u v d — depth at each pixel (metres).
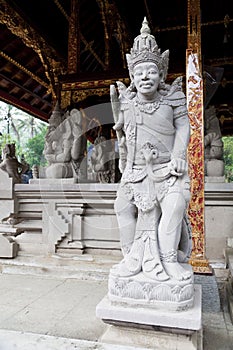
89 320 3.40
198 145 4.14
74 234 5.31
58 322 3.36
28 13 9.45
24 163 6.21
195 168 4.13
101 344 2.17
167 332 2.62
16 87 13.69
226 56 10.41
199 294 3.03
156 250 2.84
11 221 5.50
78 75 8.96
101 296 4.11
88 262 5.06
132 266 2.82
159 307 2.65
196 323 2.49
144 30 2.98
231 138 19.62
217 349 2.89
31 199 5.57
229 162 18.77
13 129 21.16
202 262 3.92
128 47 11.83
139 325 2.64
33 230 5.61
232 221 4.82
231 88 11.69
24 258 5.33
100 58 13.83
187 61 4.30
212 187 4.79
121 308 2.69
